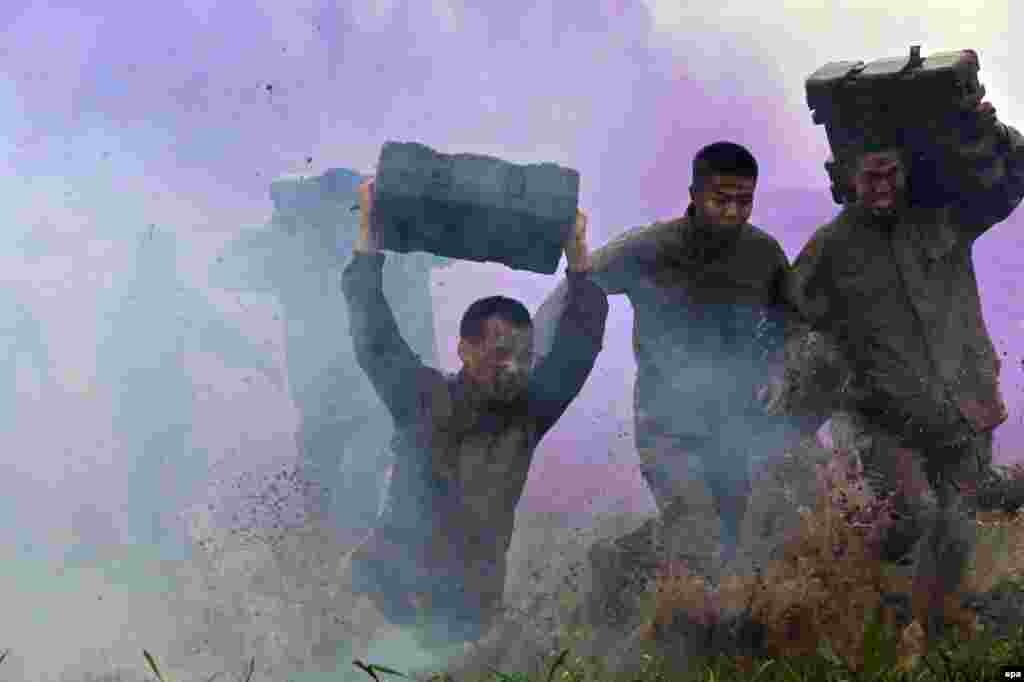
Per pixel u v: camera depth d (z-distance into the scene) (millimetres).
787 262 13961
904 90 14242
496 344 12117
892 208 14523
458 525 12297
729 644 11617
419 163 12078
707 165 13383
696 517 13141
